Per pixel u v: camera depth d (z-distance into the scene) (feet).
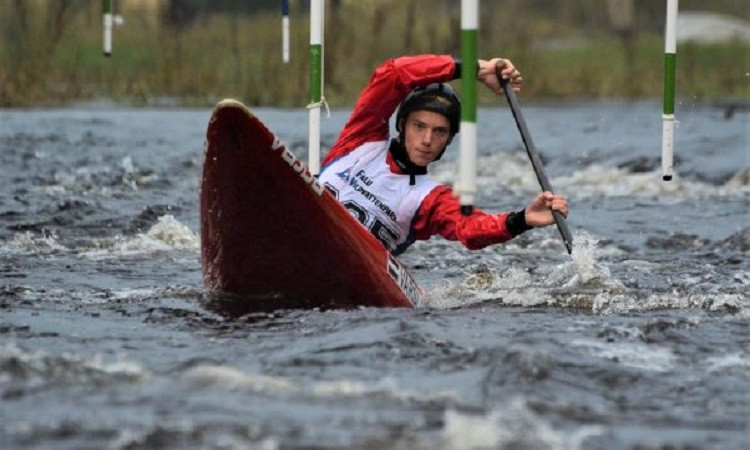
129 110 222.69
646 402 57.72
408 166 82.58
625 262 102.17
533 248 112.27
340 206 78.84
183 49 268.82
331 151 84.99
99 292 84.17
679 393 59.36
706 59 328.90
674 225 124.26
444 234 81.30
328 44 245.45
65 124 191.42
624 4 391.86
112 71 261.03
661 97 286.46
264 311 76.43
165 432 50.37
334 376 60.08
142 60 272.72
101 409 53.16
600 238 116.37
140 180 141.18
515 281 91.35
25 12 257.96
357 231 79.56
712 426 54.03
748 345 69.67
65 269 94.43
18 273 92.12
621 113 236.84
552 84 286.46
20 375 57.82
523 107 254.88
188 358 63.52
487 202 140.36
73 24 288.92
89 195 130.62
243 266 78.84
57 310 77.46
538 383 59.41
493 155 173.58
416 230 82.74
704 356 66.80
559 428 52.70
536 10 406.41
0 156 154.20
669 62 94.94
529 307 80.12
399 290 81.25
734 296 84.79
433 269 100.37
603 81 294.46
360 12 274.36
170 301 79.71
